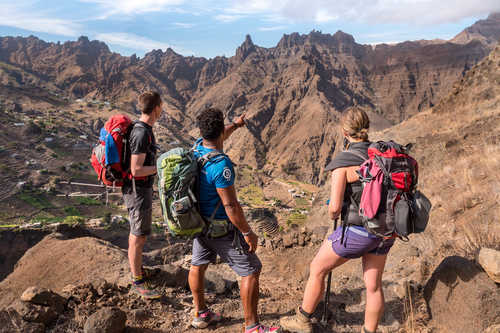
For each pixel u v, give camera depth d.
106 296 4.10
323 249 2.95
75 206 160.38
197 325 3.59
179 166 2.93
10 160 197.50
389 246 2.79
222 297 4.55
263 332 3.20
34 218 143.25
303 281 6.10
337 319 3.59
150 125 3.80
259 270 3.27
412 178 2.58
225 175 2.94
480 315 2.80
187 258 7.14
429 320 3.38
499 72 13.54
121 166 3.84
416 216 2.52
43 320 3.34
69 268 5.62
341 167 2.70
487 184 5.63
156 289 4.40
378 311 2.90
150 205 4.09
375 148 2.63
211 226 3.09
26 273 5.86
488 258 2.90
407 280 4.02
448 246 4.45
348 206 2.76
